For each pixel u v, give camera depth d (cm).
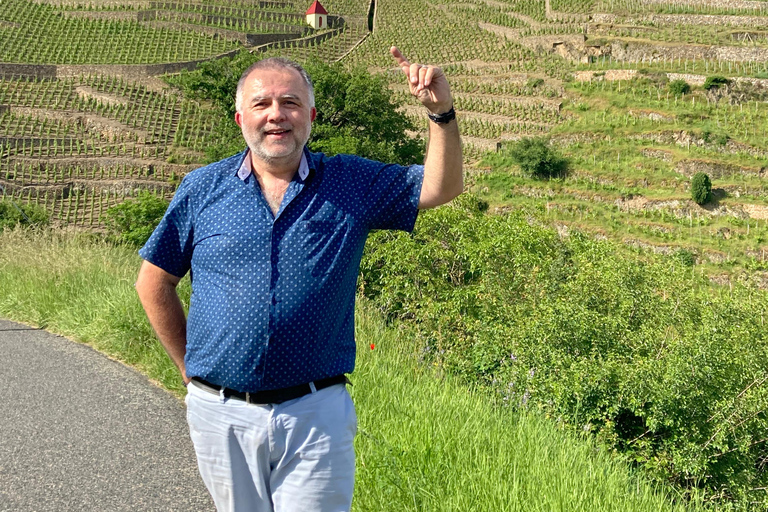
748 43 6556
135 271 963
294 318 270
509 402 732
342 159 294
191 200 286
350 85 3525
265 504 292
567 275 1102
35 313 819
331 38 8231
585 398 736
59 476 437
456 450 452
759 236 4353
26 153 5066
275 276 270
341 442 283
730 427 729
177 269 301
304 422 278
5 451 471
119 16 8088
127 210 3144
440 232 1269
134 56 7338
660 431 770
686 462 719
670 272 988
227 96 3656
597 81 6206
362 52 7750
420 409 513
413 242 1203
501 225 1316
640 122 5578
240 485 289
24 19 7775
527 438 514
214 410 283
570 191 4928
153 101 5878
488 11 8200
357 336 739
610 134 5491
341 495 286
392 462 398
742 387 769
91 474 441
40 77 6225
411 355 781
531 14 7850
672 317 891
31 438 493
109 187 4747
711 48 6400
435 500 383
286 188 281
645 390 734
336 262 277
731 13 7200
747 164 4962
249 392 275
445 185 288
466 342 967
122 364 670
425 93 279
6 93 5794
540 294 1020
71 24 7900
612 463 590
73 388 598
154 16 8044
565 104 6003
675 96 5881
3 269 945
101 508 398
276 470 286
